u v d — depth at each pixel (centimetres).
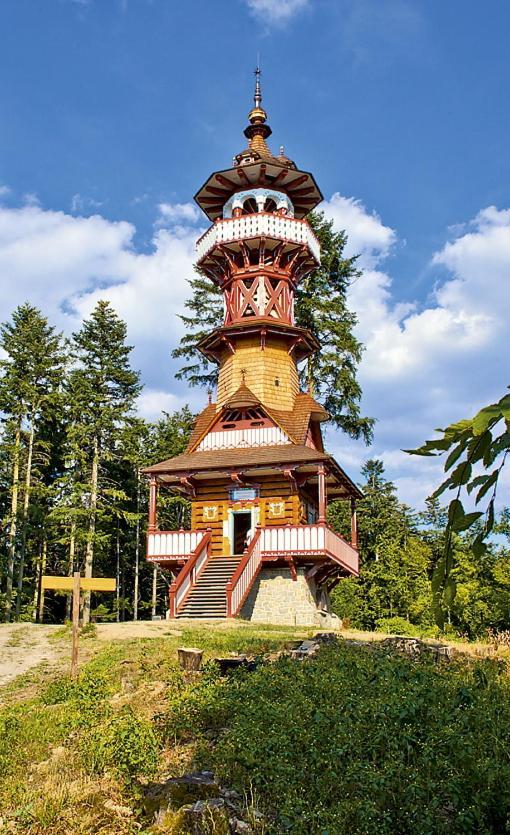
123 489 5256
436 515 5488
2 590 4766
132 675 1644
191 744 1181
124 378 4884
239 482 3142
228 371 3572
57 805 991
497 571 3472
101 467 4894
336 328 4325
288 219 3631
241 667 1503
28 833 927
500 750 985
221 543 3212
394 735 1045
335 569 3312
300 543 3014
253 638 2048
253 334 3519
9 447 4409
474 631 3341
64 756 1180
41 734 1320
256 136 4028
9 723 1356
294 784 968
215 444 3378
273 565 3097
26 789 1062
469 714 1098
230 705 1280
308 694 1290
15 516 4347
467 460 416
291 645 1912
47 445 4694
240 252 3681
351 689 1293
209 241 3678
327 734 1071
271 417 3319
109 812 973
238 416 3406
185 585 2906
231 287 3675
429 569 4572
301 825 864
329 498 3881
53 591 5072
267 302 3584
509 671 1655
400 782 922
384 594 4347
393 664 1488
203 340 3659
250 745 1067
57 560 5334
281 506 3188
